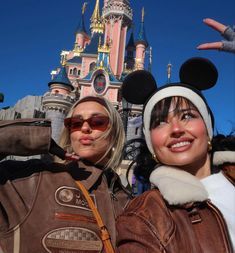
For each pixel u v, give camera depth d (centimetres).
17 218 57
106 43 1306
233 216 53
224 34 62
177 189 51
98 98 76
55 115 1088
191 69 66
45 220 58
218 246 48
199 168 59
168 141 58
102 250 60
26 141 57
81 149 73
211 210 51
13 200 58
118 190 77
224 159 62
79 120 74
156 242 47
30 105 1251
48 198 60
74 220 60
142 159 73
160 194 54
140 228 49
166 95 60
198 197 51
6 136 55
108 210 66
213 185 57
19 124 58
